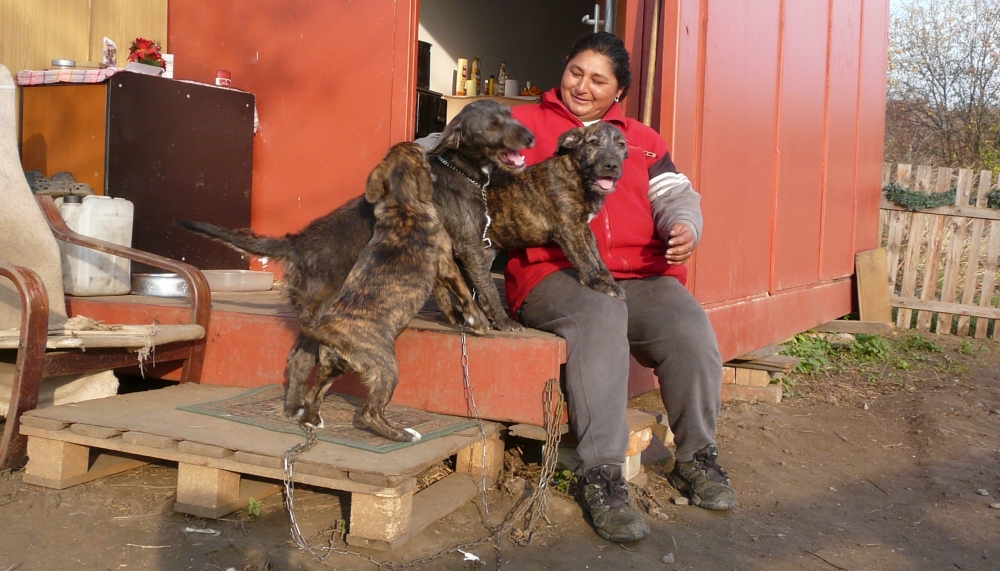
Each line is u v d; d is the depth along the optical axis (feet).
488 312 12.06
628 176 12.57
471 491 11.82
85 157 16.48
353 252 11.59
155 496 11.38
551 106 13.17
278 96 18.26
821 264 26.43
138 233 16.60
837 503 12.94
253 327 13.55
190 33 19.17
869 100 30.01
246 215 18.58
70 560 9.44
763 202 21.27
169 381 15.60
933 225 30.42
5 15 17.10
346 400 12.73
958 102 56.18
